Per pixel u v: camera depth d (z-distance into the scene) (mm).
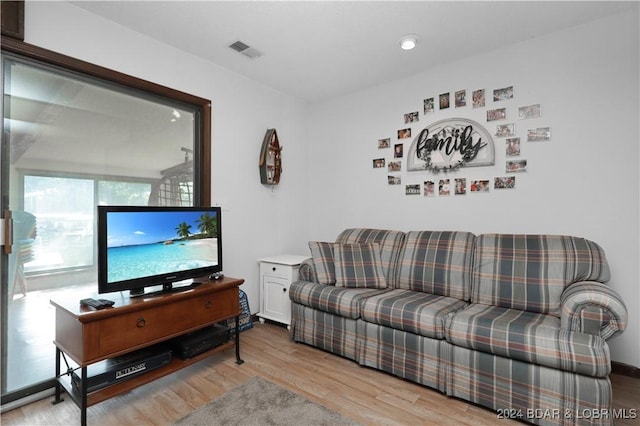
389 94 3406
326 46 2707
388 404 1924
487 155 2797
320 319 2641
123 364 1878
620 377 2230
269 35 2539
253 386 2115
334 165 3832
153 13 2254
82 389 1627
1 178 1908
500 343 1786
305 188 4016
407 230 3275
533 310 2135
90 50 2221
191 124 2881
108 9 2201
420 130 3182
